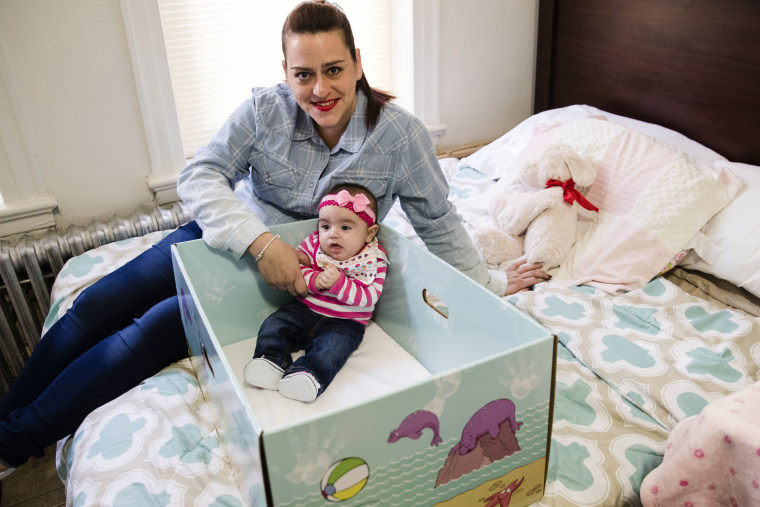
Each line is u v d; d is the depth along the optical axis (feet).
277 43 7.07
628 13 6.52
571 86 7.62
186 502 3.15
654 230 5.09
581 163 5.40
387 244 4.37
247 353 4.28
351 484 2.58
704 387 3.91
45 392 4.15
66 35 5.68
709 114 5.98
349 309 4.16
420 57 7.42
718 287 5.10
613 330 4.50
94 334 4.57
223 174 4.29
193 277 4.12
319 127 4.24
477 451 2.85
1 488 5.53
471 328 3.65
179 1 6.43
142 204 6.64
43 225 6.21
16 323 6.29
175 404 3.87
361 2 7.40
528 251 5.27
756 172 5.27
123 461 3.43
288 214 4.60
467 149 7.98
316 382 3.62
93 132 6.13
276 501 2.43
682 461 2.95
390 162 4.18
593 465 3.38
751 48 5.41
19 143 5.84
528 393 2.86
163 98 6.24
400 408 2.51
